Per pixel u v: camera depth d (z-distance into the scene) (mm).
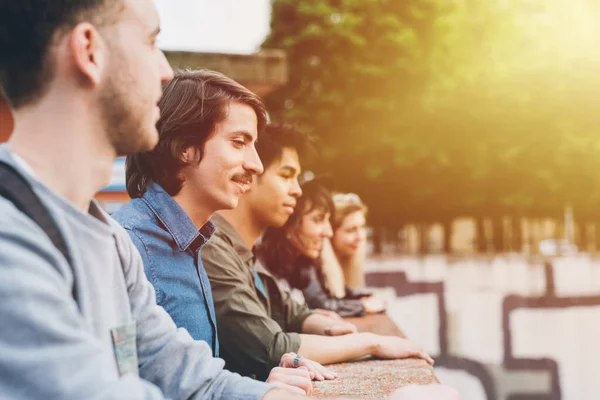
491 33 29094
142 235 1286
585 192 29422
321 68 28312
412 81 28500
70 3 693
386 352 1704
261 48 29609
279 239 2748
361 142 28438
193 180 1350
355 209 3314
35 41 691
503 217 31891
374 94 28422
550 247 33594
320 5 28391
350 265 3344
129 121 748
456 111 28641
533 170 29078
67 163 716
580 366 8344
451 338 8070
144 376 946
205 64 5156
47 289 604
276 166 1947
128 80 735
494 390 8094
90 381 609
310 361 1488
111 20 723
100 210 819
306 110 28078
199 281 1354
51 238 666
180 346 969
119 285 843
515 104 28828
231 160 1343
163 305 1273
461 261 8117
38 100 708
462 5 29188
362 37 28094
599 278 8297
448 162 28594
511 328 8273
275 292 2164
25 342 585
